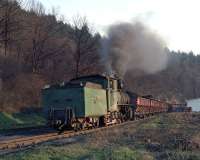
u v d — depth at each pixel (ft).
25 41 181.37
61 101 84.74
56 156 45.93
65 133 80.94
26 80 151.12
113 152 48.01
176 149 51.83
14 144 61.93
